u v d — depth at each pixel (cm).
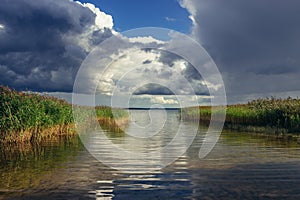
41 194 608
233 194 607
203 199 579
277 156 1008
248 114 2388
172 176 751
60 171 803
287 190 629
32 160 962
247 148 1198
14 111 1433
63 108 1909
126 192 625
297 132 1806
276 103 2219
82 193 618
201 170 812
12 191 629
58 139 1581
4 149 1202
